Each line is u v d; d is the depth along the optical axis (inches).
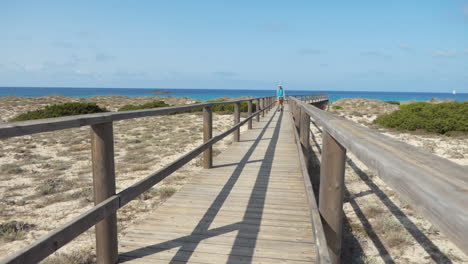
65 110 761.0
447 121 579.8
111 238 92.7
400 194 32.6
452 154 382.6
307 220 129.6
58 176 275.0
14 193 226.8
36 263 55.6
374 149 45.0
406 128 620.4
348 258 147.6
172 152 376.2
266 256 100.9
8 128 51.3
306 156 230.8
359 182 263.6
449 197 24.3
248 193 164.1
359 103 1626.5
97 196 84.0
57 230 61.4
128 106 1005.8
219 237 114.0
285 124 519.8
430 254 150.8
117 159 340.8
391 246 158.2
